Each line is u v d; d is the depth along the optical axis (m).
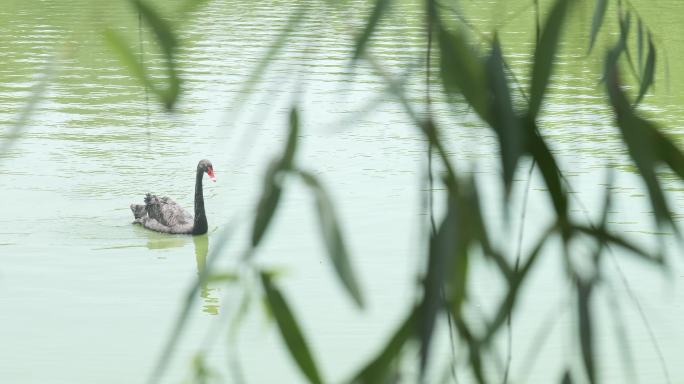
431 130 3.45
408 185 24.20
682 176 3.73
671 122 29.69
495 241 3.55
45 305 17.64
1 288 18.36
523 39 38.91
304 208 22.31
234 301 3.53
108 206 23.20
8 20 45.47
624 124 3.78
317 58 36.06
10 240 20.78
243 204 23.62
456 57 3.43
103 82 34.19
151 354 15.66
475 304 3.76
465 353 3.57
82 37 3.43
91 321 16.98
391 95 3.32
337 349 15.64
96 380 14.77
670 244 18.95
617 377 14.52
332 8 3.32
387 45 36.84
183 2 3.48
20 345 15.98
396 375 3.55
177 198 24.17
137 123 29.62
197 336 16.14
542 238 3.67
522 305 16.77
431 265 3.48
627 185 22.81
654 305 16.83
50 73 3.37
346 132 28.48
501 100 3.51
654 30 41.09
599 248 3.68
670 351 15.30
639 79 4.19
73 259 19.88
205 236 21.84
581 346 3.64
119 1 3.45
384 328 16.41
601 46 3.98
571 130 27.55
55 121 29.41
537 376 14.45
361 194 23.55
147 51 23.34
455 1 3.43
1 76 34.94
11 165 25.42
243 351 15.27
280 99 30.42
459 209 3.49
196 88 33.16
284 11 48.12
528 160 3.83
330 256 3.14
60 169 25.36
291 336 3.56
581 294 3.65
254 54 38.50
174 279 19.06
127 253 20.48
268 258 19.56
